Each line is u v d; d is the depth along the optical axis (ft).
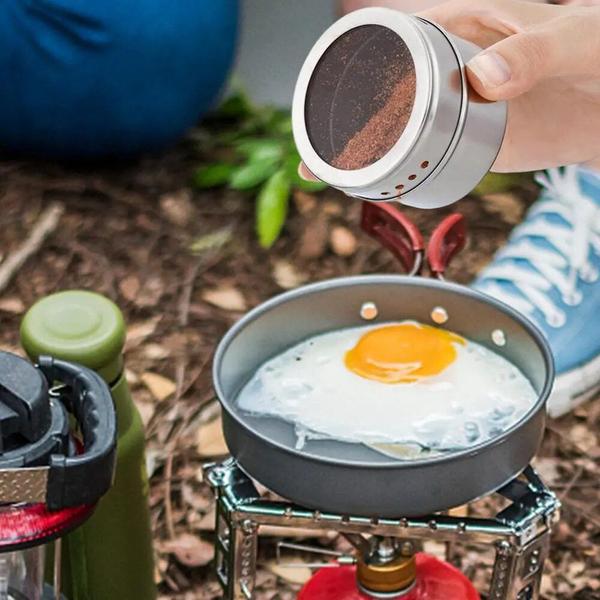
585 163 5.55
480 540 4.07
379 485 3.87
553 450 6.93
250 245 8.88
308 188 9.22
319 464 3.87
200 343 7.88
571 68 4.07
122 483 4.89
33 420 3.43
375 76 3.90
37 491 3.34
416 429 4.25
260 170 9.19
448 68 3.74
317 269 8.64
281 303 4.64
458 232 5.21
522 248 7.49
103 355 4.62
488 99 3.82
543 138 5.18
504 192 9.33
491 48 3.84
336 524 4.10
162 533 6.37
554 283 7.25
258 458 4.01
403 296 4.78
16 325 8.07
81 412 3.71
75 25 8.73
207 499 6.59
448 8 4.68
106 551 4.99
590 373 7.09
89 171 9.65
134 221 9.12
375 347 4.59
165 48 8.91
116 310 4.82
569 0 5.81
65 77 8.91
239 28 9.57
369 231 5.33
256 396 4.47
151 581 5.34
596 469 6.79
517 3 4.61
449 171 3.88
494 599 4.17
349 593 4.62
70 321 4.72
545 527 4.14
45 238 8.88
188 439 7.00
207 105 9.59
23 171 9.63
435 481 3.89
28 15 8.72
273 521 4.15
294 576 6.11
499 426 4.26
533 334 4.43
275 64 10.37
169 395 7.36
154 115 9.25
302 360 4.64
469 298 4.66
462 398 4.39
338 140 3.96
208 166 9.67
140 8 8.75
